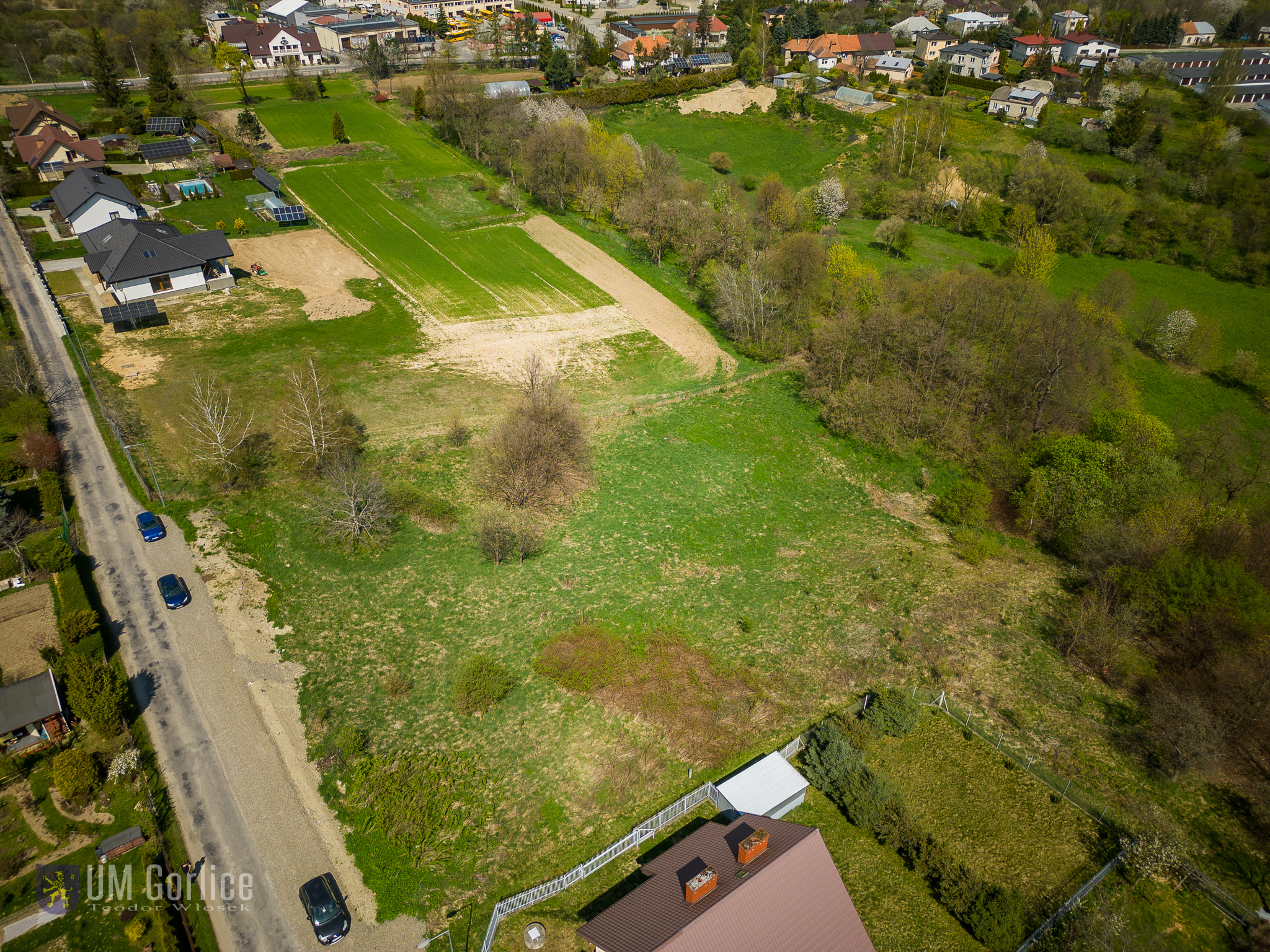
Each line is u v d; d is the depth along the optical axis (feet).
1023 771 144.36
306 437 211.82
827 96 542.98
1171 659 172.55
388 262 345.72
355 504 189.26
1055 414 252.21
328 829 126.11
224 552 181.78
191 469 208.95
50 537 182.80
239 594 170.60
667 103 554.46
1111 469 221.25
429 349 284.41
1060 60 622.54
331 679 153.58
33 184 365.40
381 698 150.30
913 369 273.75
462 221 386.52
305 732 142.10
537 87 560.20
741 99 559.38
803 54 611.88
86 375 242.78
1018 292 291.58
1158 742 152.25
